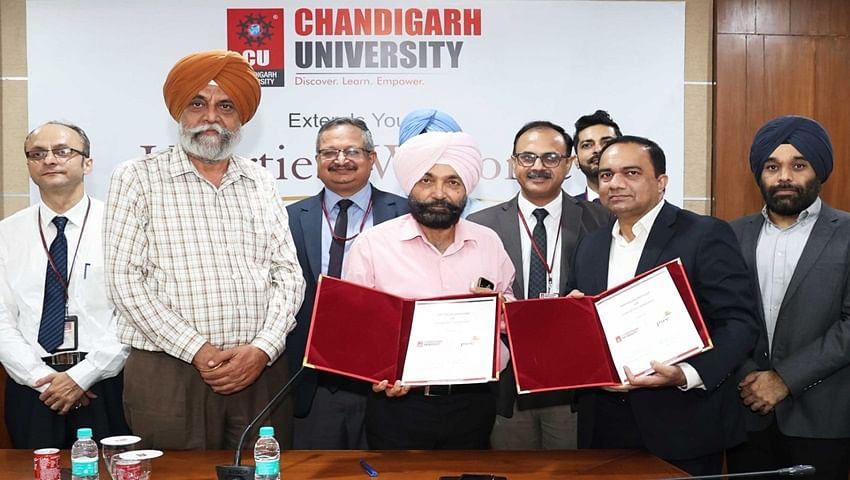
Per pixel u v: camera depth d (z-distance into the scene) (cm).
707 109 402
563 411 362
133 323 284
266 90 392
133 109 390
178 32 389
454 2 393
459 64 393
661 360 232
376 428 293
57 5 387
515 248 379
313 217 371
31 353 333
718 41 398
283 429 312
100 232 353
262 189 311
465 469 229
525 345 244
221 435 297
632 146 279
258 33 391
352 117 394
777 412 313
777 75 401
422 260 296
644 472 226
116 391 350
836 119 403
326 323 239
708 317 271
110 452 218
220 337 290
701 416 263
